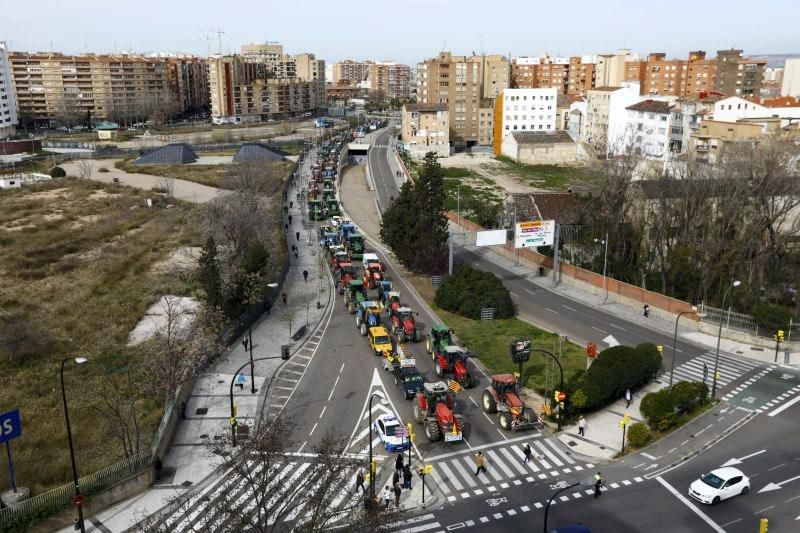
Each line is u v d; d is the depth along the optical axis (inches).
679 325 2842.0
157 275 3363.7
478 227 4146.2
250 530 1349.7
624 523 1502.2
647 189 3481.8
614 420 2022.6
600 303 3139.8
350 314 2928.2
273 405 2085.4
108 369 2178.9
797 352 2527.1
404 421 1984.5
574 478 1696.6
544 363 2410.2
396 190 5831.7
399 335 2608.3
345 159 7440.9
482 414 2042.3
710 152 4788.4
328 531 1475.1
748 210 3149.6
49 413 2009.1
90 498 1562.5
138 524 1393.9
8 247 3878.0
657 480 1681.8
